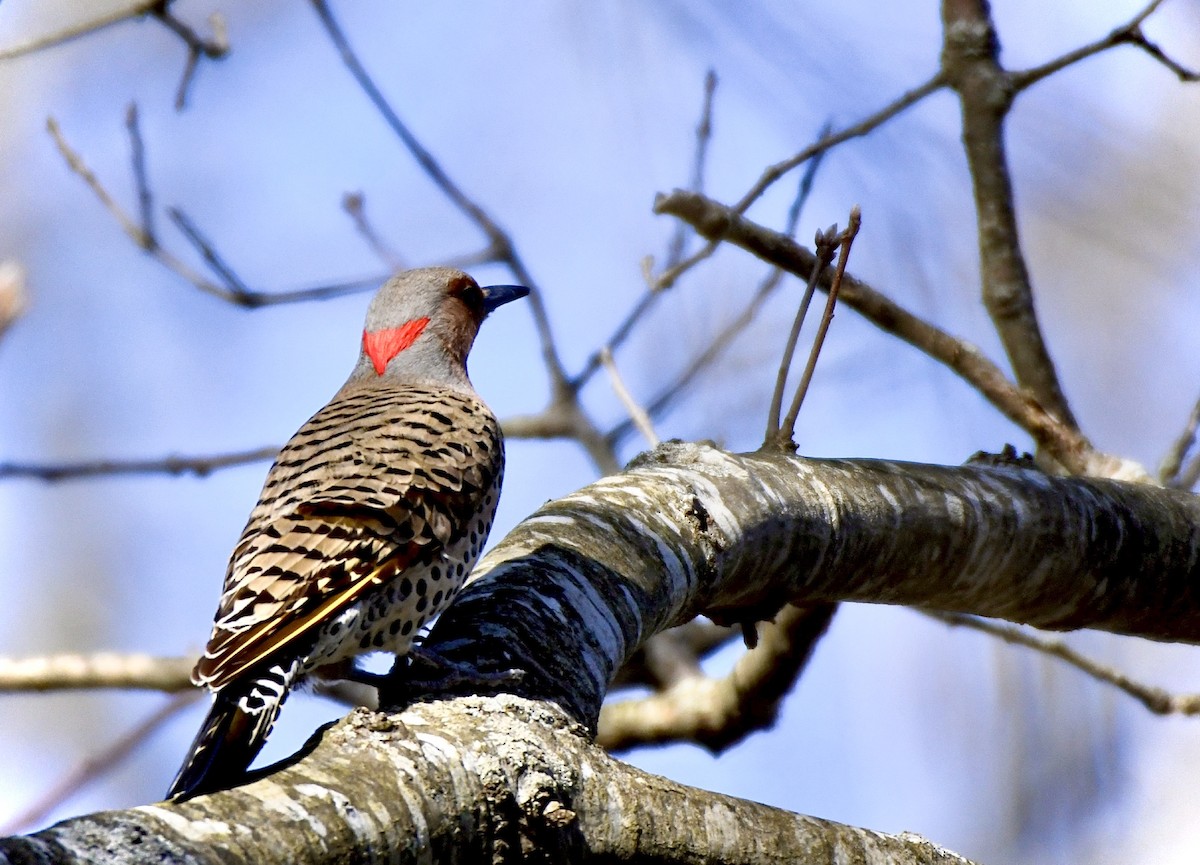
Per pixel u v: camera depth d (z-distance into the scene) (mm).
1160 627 11500
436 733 7043
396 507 8727
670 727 13805
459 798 6789
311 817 6312
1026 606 11125
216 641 7816
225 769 6832
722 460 10445
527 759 7016
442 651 8273
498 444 9938
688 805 7297
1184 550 11336
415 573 8727
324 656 8398
